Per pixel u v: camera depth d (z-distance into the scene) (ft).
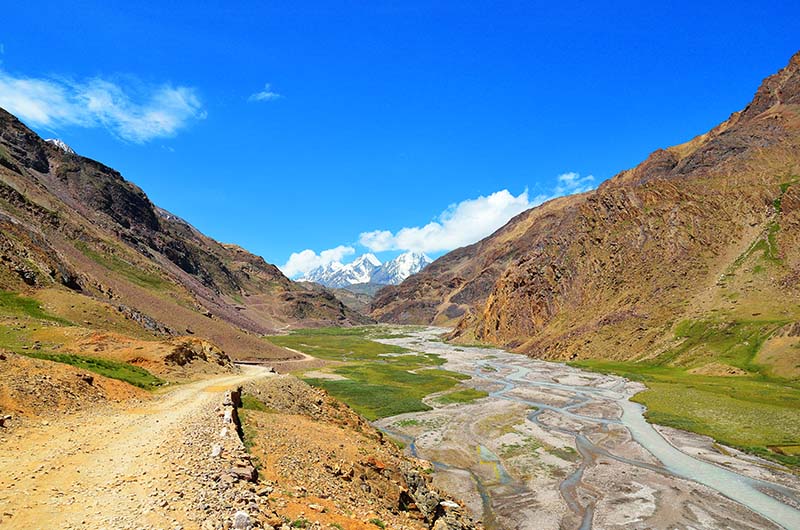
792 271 364.58
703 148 653.71
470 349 600.80
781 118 623.36
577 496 123.03
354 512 59.41
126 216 646.74
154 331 246.88
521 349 533.14
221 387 128.16
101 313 213.66
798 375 255.70
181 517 40.11
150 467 53.98
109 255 406.41
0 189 357.41
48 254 262.67
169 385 133.90
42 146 620.49
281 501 51.34
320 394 151.94
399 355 513.86
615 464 148.15
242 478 54.75
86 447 62.85
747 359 297.12
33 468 52.03
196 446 64.39
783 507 116.06
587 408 231.50
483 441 174.81
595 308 488.44
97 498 43.93
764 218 439.22
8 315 166.61
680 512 113.29
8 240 234.58
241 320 614.75
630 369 344.28
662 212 505.66
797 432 171.83
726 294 382.22
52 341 153.58
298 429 99.14
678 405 223.30
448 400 252.42
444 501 98.12
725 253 435.94
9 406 75.00
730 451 160.45
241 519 39.65
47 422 73.97
